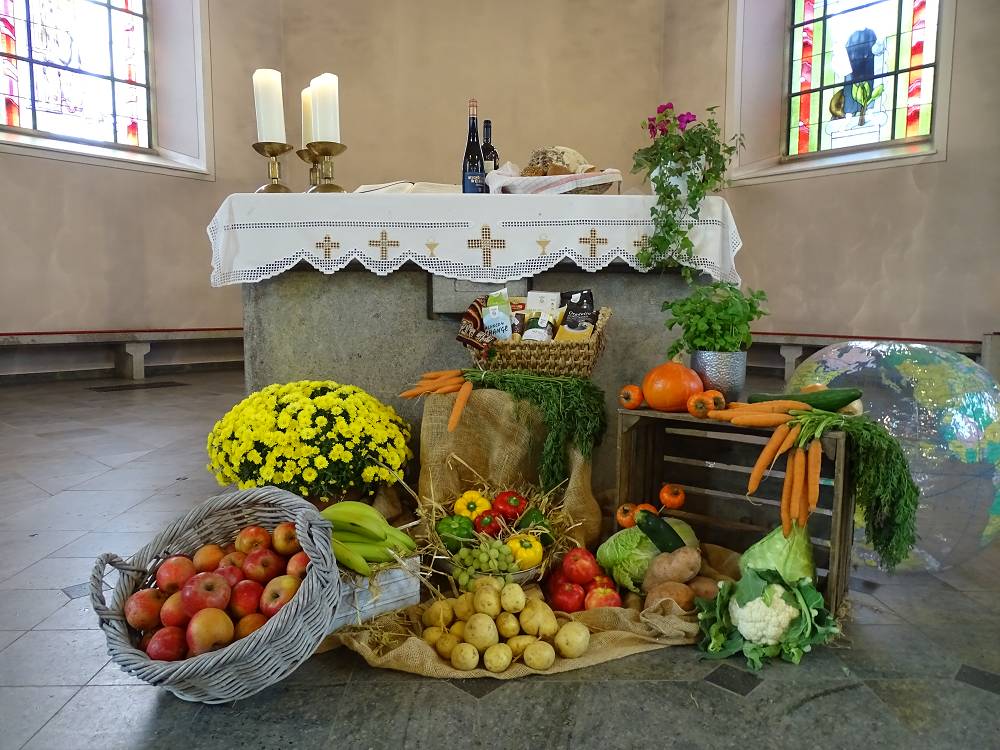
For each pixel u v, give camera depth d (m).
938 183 6.29
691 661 1.77
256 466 2.43
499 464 2.51
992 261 6.02
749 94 7.56
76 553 2.51
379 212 2.73
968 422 2.12
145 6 7.98
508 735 1.47
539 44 8.24
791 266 7.31
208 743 1.45
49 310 7.21
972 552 2.27
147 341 7.67
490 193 2.93
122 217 7.64
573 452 2.41
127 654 1.40
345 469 2.41
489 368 2.58
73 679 1.69
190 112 8.12
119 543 2.61
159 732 1.49
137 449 4.16
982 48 5.98
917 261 6.45
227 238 2.72
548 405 2.38
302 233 2.71
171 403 5.95
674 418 2.18
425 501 2.43
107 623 1.47
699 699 1.60
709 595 1.99
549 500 2.39
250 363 2.90
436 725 1.51
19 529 2.76
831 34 7.23
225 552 1.78
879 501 1.89
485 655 1.72
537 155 3.14
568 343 2.49
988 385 2.19
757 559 1.93
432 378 2.61
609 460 2.90
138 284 7.81
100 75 7.70
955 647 1.84
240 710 1.56
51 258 7.19
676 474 2.54
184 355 8.35
